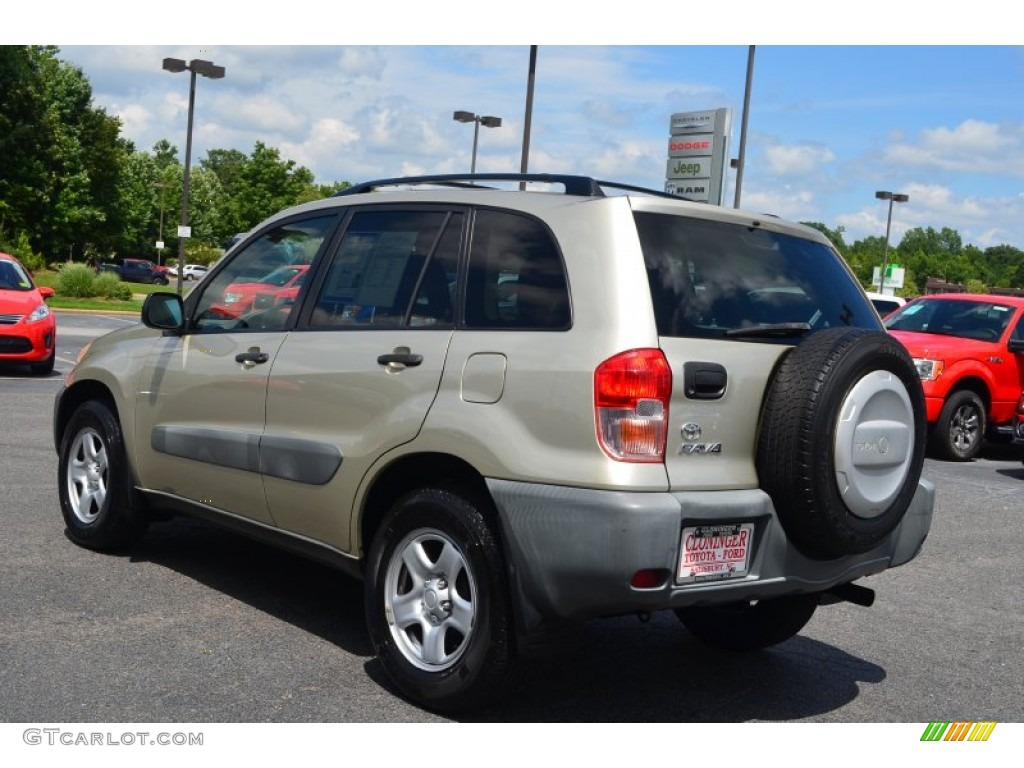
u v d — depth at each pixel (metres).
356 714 4.13
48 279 45.00
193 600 5.43
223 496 5.27
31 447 9.40
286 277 5.16
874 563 4.38
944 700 4.70
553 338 3.91
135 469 5.89
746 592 3.91
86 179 69.50
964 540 8.23
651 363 3.73
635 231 3.96
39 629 4.85
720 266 4.13
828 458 3.87
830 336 4.02
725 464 3.90
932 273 154.38
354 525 4.49
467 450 4.00
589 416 3.73
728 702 4.52
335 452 4.54
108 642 4.75
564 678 4.69
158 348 5.77
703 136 24.67
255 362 5.07
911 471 4.20
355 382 4.52
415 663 4.20
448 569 4.09
